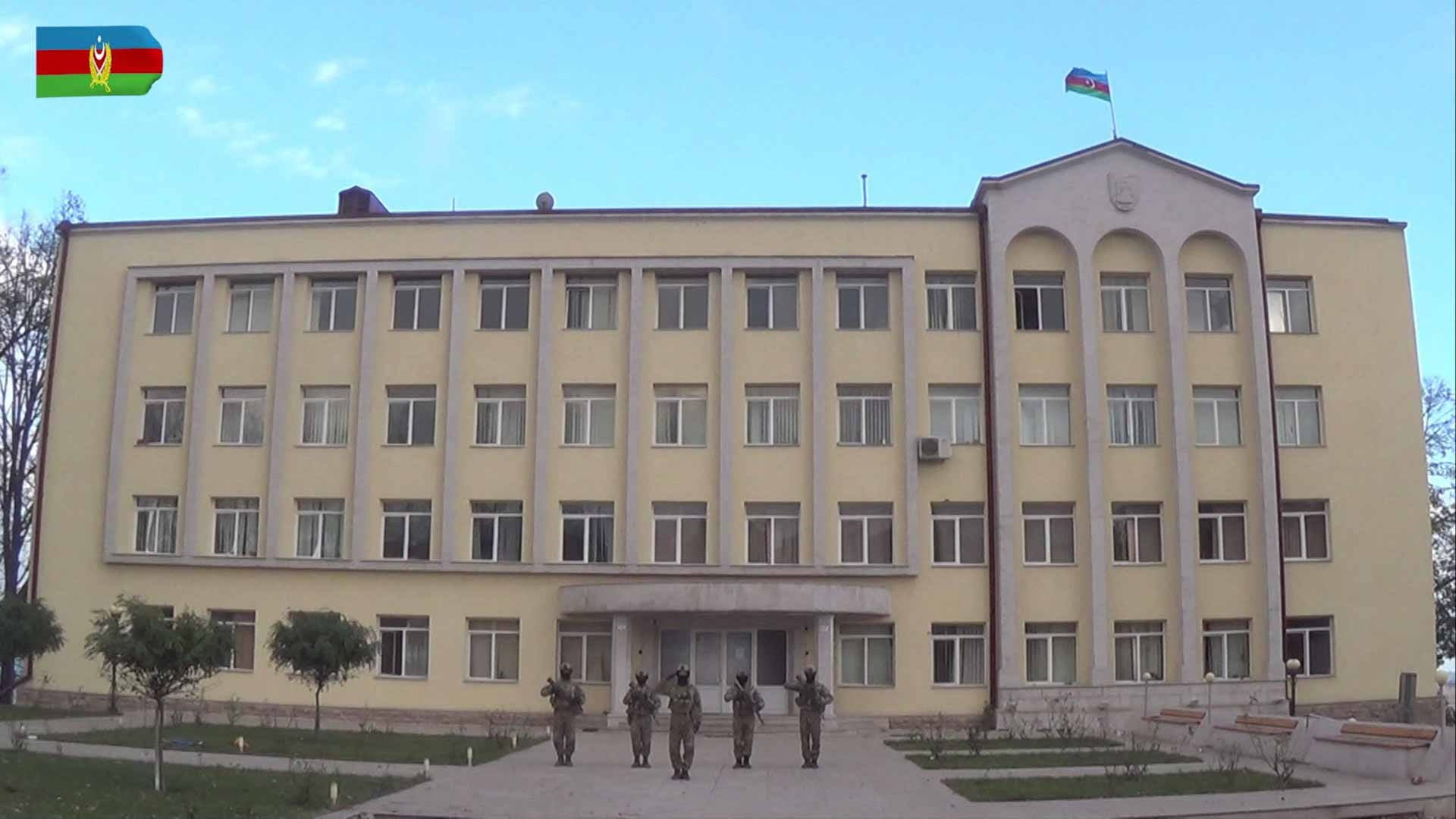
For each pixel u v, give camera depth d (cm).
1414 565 3450
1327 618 3416
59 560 3525
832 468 3378
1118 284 3503
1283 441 3494
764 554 3372
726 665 3275
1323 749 2255
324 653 2628
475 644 3369
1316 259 3556
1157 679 3322
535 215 3488
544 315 3444
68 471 3572
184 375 3578
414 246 3522
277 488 3447
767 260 3434
